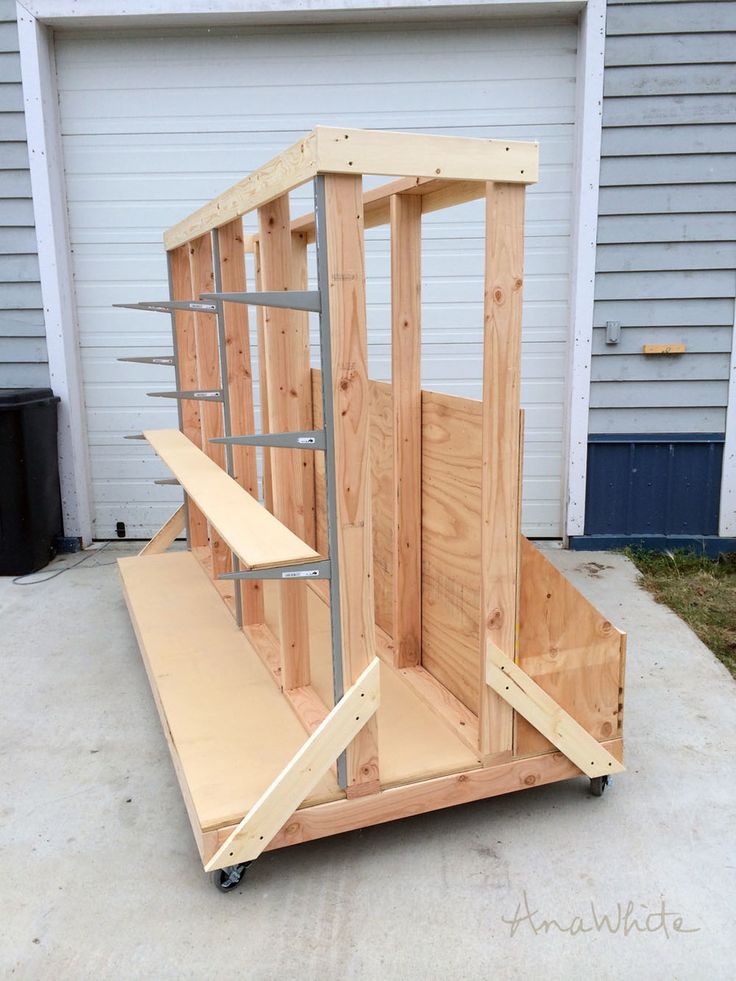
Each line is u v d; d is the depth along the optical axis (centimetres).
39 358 433
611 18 385
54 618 356
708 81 390
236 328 279
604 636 210
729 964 165
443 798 200
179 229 321
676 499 435
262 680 248
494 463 187
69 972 166
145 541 469
